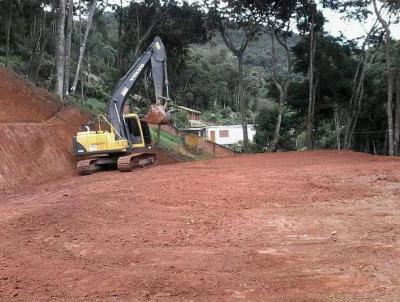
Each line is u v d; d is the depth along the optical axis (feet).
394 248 27.25
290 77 134.82
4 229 33.45
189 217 35.78
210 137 242.58
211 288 21.80
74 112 92.12
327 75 132.26
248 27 125.18
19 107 78.07
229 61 327.88
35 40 126.82
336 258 25.99
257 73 306.55
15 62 137.39
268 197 41.73
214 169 62.13
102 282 22.91
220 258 26.43
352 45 134.72
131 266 25.32
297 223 33.47
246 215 35.96
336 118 146.41
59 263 26.13
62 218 35.68
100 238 30.73
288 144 162.81
